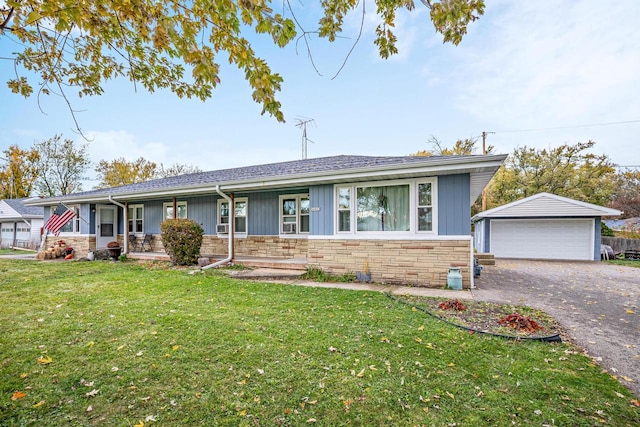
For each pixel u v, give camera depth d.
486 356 3.38
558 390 2.73
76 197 13.10
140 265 10.48
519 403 2.53
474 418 2.34
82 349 3.48
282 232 10.73
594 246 15.38
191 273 8.59
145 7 2.45
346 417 2.35
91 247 13.53
